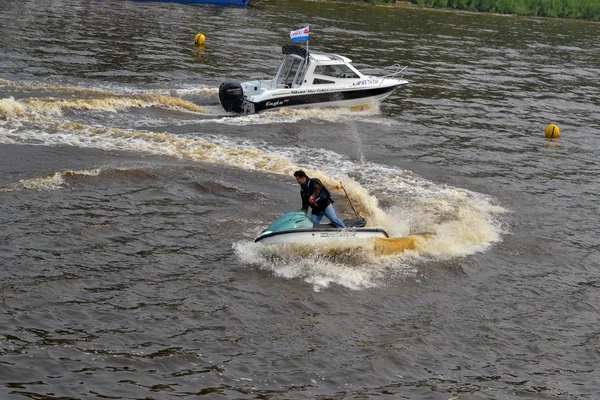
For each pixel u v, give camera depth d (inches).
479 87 1368.1
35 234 571.8
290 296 529.7
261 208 677.9
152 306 496.1
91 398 398.9
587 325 544.4
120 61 1249.4
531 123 1151.6
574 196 823.7
